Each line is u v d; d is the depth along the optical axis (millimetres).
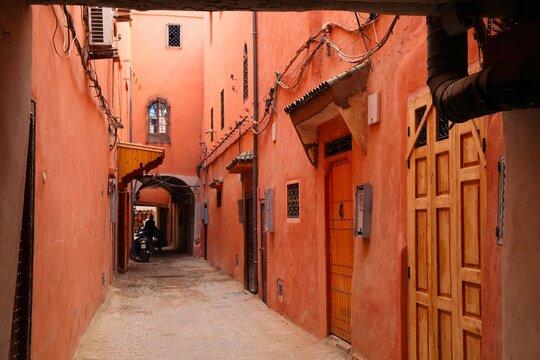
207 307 11492
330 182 7727
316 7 3385
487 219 3721
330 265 7707
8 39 2898
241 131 14461
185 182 25578
